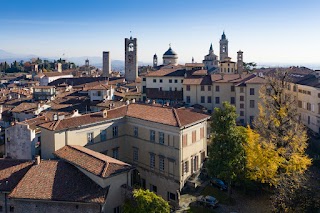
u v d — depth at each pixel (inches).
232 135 2266.2
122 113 2812.5
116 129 2753.4
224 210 2214.6
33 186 1865.2
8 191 1911.9
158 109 2709.2
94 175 1903.3
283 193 1844.2
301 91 3836.1
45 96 4945.9
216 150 2272.4
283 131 2431.1
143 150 2684.5
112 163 1963.6
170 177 2491.4
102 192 1827.0
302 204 1733.5
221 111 2337.6
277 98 2559.1
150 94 4931.1
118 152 2783.0
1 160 2175.2
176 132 2418.8
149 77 5206.7
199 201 2263.8
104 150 2662.4
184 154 2468.0
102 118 2635.3
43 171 1978.3
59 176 1942.7
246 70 6993.1
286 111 2497.5
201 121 2682.1
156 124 2546.8
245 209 2228.1
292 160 2225.6
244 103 4069.9
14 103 4643.2
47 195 1804.9
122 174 1941.4
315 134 3403.1
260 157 2255.2
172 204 2324.1
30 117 3740.2
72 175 1963.6
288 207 1766.7
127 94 5132.9
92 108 3934.5
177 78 5029.5
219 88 4340.6
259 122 2637.8
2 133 3331.7
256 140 2373.3
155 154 2581.2
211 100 4411.9
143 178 2714.1
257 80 4005.9
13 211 1911.9
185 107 4003.4
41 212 1828.2
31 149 2600.9
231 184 2513.5
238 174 2341.3
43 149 2453.2
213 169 2297.0
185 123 2459.4
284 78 2630.4
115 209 1914.4
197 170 2684.5
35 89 4980.3
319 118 3405.5
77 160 2079.2
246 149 2309.3
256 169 2251.5
